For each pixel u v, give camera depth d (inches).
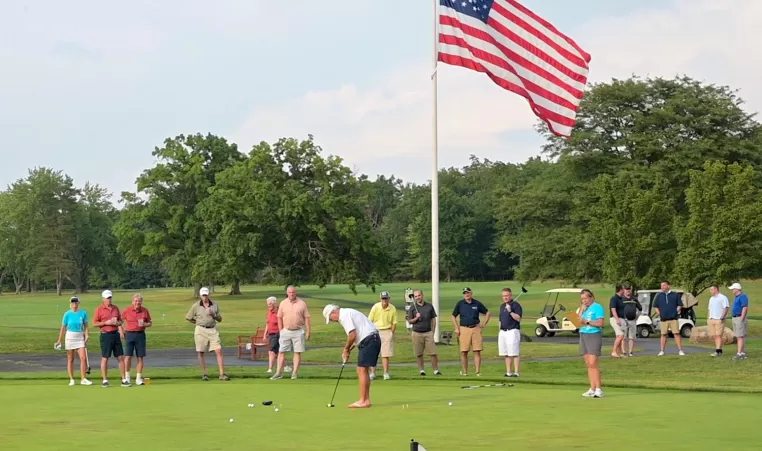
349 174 2999.5
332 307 543.8
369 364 539.8
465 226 5585.6
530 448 379.6
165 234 3646.7
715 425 451.2
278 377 761.0
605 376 813.9
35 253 5206.7
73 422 476.4
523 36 887.1
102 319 699.4
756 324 1759.4
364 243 2925.7
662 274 1582.2
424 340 789.2
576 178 2100.1
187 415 503.5
